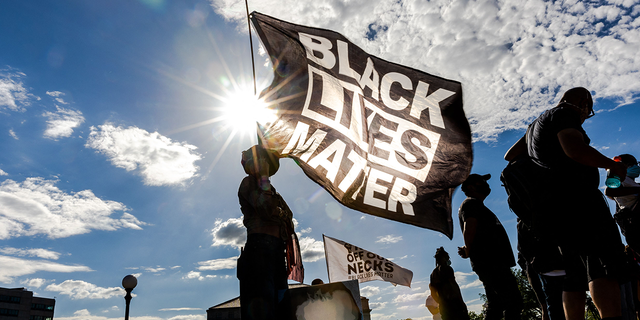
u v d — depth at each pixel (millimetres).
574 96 2635
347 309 2480
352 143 3986
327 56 4215
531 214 2529
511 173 2699
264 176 2779
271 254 2607
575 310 2336
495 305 3812
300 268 3074
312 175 3645
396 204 3977
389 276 10570
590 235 2213
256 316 2430
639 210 3672
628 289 2451
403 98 4348
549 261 3248
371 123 4223
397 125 4262
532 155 2635
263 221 2686
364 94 4262
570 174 2371
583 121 2682
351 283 2539
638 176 3705
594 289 2152
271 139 3295
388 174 4078
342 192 3777
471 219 3971
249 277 2543
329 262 10773
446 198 4105
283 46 4152
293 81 3904
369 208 3877
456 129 4238
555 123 2453
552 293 3334
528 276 3881
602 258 2160
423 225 3969
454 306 4984
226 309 58219
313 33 4277
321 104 3926
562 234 2312
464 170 4148
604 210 2291
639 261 3713
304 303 2516
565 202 2322
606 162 2229
